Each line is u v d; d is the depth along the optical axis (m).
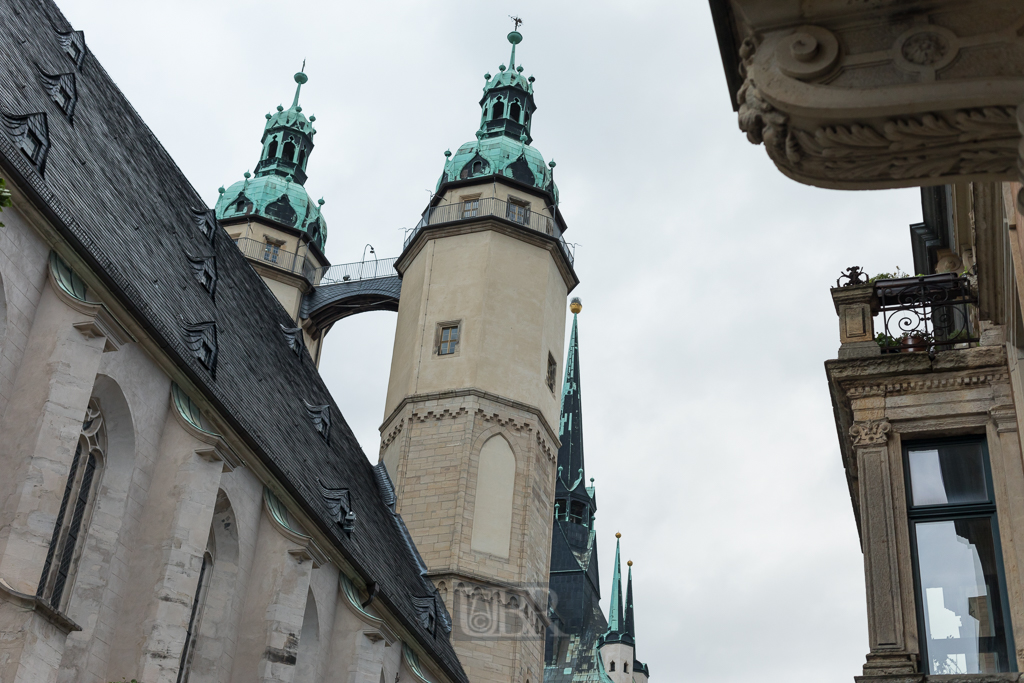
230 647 30.14
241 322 39.78
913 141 6.49
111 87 37.50
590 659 98.94
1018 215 12.70
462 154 61.97
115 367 26.23
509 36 68.06
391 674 39.22
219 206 68.38
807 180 6.87
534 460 53.69
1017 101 6.21
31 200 23.58
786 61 6.49
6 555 21.39
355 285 65.50
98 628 25.05
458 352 54.91
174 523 26.72
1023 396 15.12
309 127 72.69
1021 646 14.55
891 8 6.47
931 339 17.47
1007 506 15.53
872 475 16.31
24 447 22.44
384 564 42.28
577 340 122.88
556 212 60.78
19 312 23.38
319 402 45.97
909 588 15.45
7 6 30.58
